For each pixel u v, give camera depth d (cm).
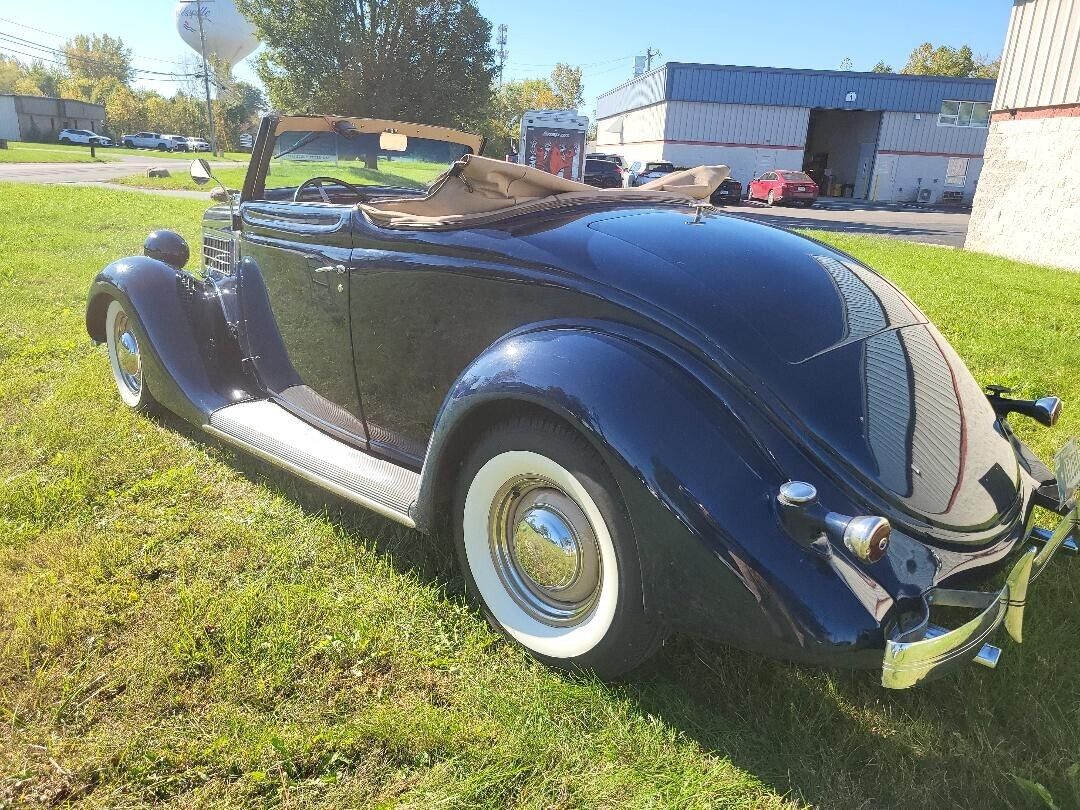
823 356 204
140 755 180
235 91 8831
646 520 178
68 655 211
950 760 188
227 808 168
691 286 211
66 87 9762
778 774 181
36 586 239
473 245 240
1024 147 1285
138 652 212
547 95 7362
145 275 346
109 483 310
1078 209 1171
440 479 227
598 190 274
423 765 182
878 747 191
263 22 3181
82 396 396
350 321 281
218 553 263
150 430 361
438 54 3300
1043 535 228
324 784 175
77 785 172
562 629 211
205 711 194
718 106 3297
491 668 212
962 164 3388
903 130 3359
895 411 202
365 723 189
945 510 191
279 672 206
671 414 183
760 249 241
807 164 4141
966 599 176
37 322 541
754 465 179
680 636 228
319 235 287
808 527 167
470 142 395
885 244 1388
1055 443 376
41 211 1266
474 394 207
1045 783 181
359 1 3234
